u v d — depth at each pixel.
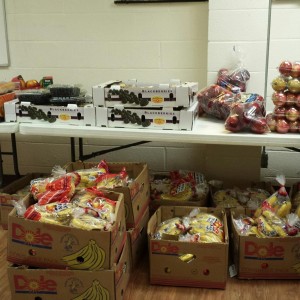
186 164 3.12
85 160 2.96
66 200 1.74
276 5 2.62
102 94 2.03
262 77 2.53
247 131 1.94
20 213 1.61
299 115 1.87
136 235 2.00
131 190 1.88
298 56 2.69
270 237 1.83
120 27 2.91
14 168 3.24
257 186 2.59
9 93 2.33
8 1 2.98
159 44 2.90
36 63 3.09
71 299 1.60
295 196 2.26
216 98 2.23
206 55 2.85
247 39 2.48
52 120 2.12
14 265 1.62
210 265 1.82
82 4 2.91
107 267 1.55
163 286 1.90
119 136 2.00
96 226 1.53
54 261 1.57
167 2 2.79
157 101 1.98
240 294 1.83
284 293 1.83
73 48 3.01
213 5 2.47
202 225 1.98
